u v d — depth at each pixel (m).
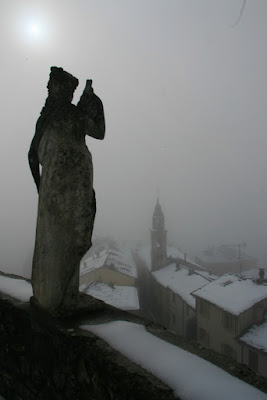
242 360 23.50
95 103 4.20
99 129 4.24
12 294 4.98
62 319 3.87
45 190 3.89
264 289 26.70
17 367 4.33
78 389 3.41
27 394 4.14
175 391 2.76
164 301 41.72
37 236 3.99
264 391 2.83
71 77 4.32
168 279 42.22
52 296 3.87
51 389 3.77
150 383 2.83
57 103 4.13
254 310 25.05
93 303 4.27
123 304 31.45
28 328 4.18
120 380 2.93
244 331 24.33
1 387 4.59
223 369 3.15
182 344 3.62
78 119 4.02
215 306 26.64
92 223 3.94
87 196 3.89
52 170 3.85
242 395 2.73
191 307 32.41
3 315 4.60
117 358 3.19
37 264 3.97
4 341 4.57
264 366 21.97
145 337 3.64
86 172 3.93
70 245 3.79
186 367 3.09
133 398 2.77
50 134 3.99
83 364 3.37
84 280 40.75
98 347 3.37
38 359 3.99
